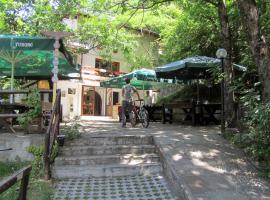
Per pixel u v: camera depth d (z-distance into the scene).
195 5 9.59
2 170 4.91
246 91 5.19
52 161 4.91
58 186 4.48
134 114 8.27
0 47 5.43
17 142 5.29
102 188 4.40
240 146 5.38
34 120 5.86
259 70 4.74
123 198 4.04
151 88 14.38
